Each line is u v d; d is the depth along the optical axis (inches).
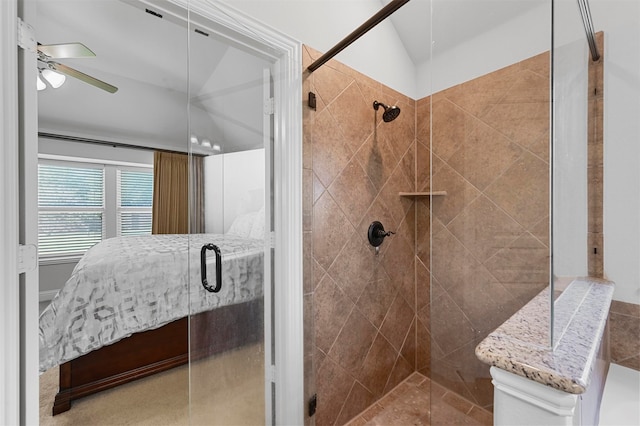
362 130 66.3
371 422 63.0
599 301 34.4
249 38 47.9
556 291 24.4
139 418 63.2
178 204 177.9
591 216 40.6
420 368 81.2
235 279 49.9
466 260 31.2
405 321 78.4
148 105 140.6
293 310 52.2
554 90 25.1
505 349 21.9
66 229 153.3
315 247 56.7
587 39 37.5
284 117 52.2
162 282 80.8
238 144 49.8
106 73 113.3
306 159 54.4
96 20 77.1
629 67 39.3
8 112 29.6
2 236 29.1
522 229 26.6
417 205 81.4
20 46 31.3
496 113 28.2
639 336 38.3
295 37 53.2
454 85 31.4
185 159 180.5
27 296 32.0
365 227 67.3
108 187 166.4
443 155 32.7
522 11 26.5
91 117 140.0
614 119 40.1
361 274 66.3
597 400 29.5
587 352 21.5
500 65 27.8
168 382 76.9
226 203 49.5
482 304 29.8
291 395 51.8
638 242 38.7
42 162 146.2
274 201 51.9
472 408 30.9
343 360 61.9
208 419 48.0
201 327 48.5
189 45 45.9
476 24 29.6
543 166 25.3
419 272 81.3
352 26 63.3
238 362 50.3
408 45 77.1
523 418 20.4
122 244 108.4
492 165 28.7
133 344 77.6
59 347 64.5
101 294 71.8
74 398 68.3
